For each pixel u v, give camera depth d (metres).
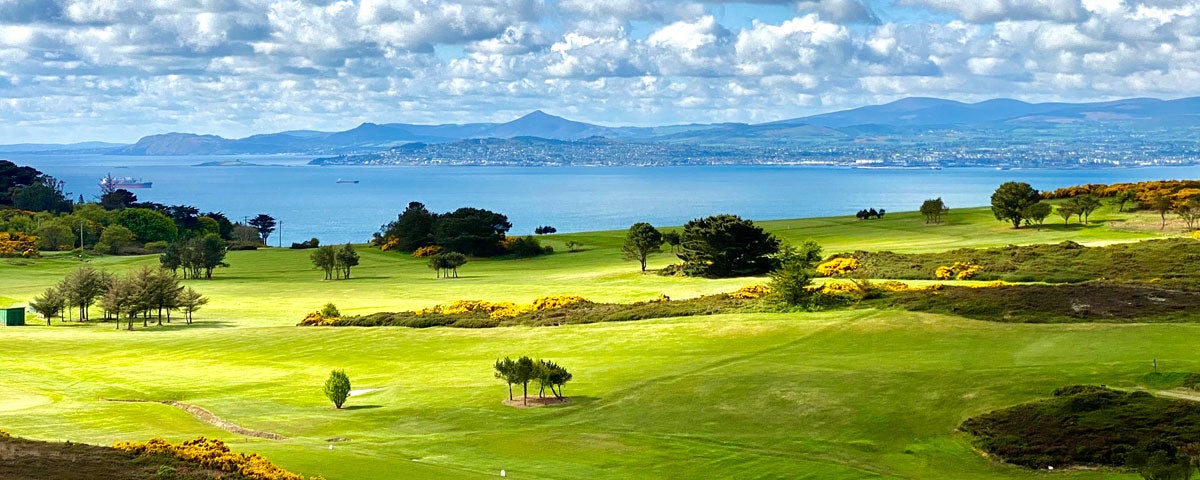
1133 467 38.59
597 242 189.00
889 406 50.22
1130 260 98.62
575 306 94.62
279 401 61.47
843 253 121.56
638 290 117.56
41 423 54.56
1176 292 76.50
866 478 40.97
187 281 151.50
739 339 71.25
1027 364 56.12
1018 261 104.75
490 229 182.12
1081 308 71.44
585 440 47.81
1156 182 175.62
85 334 95.62
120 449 38.44
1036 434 43.84
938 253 115.44
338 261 154.25
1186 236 123.19
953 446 44.59
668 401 54.56
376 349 79.56
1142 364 53.22
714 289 113.75
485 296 121.38
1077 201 149.62
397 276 154.62
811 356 63.56
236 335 89.94
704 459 44.16
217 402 61.53
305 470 40.53
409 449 47.03
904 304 78.06
